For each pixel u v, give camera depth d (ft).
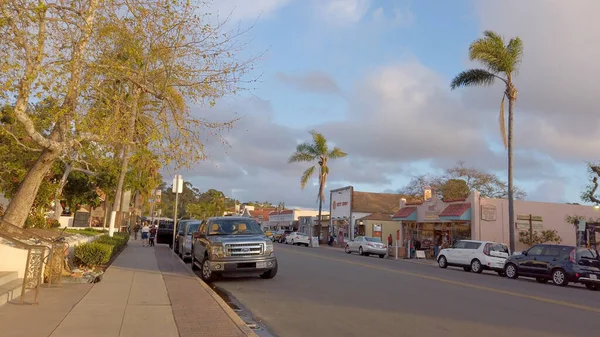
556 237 106.83
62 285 36.29
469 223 108.17
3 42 31.58
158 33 36.78
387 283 50.80
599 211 114.52
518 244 107.04
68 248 43.19
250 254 47.70
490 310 36.17
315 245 172.76
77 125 33.68
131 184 96.32
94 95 36.37
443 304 38.11
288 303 36.70
